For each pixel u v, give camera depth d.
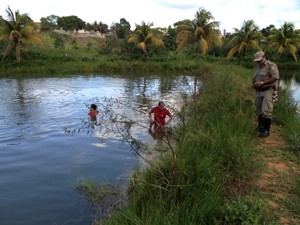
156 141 8.41
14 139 9.15
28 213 4.91
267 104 7.12
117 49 50.81
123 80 27.56
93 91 20.14
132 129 9.91
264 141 6.99
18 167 6.92
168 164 5.04
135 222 3.72
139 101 15.80
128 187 5.44
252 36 47.75
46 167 6.91
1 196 5.49
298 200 4.28
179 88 21.55
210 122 7.39
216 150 5.64
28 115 12.48
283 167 5.48
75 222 4.63
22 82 25.06
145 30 43.25
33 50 41.47
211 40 40.78
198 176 4.61
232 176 4.91
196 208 3.90
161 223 3.67
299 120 8.60
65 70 35.03
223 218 3.83
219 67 26.25
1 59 36.97
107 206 4.97
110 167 6.83
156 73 35.72
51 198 5.41
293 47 49.28
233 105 9.59
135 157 7.42
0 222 4.65
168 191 4.43
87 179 6.16
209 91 12.07
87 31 85.62
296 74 39.72
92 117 11.69
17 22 36.00
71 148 8.27
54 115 12.48
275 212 3.99
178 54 46.69
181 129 7.14
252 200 4.13
